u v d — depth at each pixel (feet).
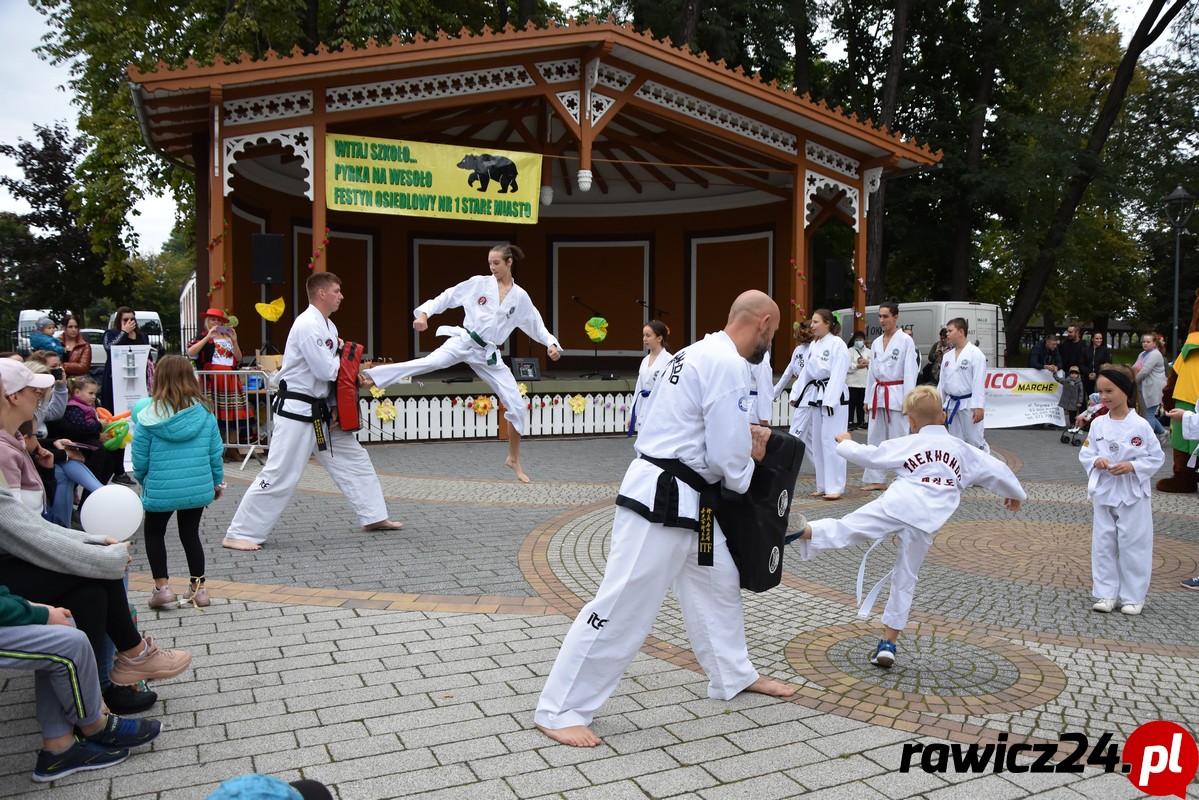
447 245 63.87
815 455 30.12
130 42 63.52
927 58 83.15
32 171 112.57
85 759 10.29
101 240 72.64
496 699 12.48
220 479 16.63
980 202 78.54
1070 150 74.43
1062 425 52.60
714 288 63.00
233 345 35.65
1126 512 17.28
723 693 12.51
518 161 41.73
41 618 9.87
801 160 47.55
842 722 11.95
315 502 27.25
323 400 21.50
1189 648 15.37
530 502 27.53
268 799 4.37
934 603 17.94
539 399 44.50
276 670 13.50
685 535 11.43
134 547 21.36
